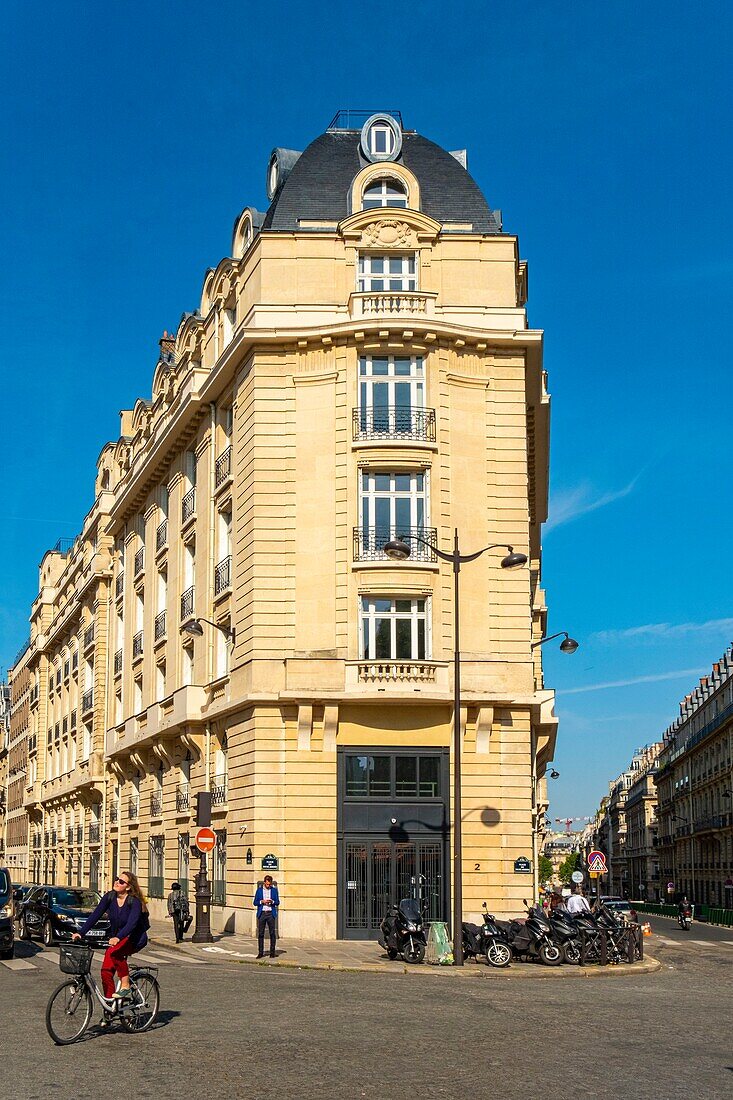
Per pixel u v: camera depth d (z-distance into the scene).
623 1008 17.77
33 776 80.56
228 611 34.97
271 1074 11.36
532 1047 13.38
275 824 30.84
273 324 33.00
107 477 59.19
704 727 100.38
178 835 39.84
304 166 35.12
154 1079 11.02
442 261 33.62
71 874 63.44
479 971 23.33
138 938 13.98
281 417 33.00
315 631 31.62
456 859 24.95
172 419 40.34
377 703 31.08
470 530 32.28
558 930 25.52
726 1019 16.56
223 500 36.12
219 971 22.42
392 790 30.97
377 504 32.12
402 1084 11.02
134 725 45.34
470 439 32.78
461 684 31.27
